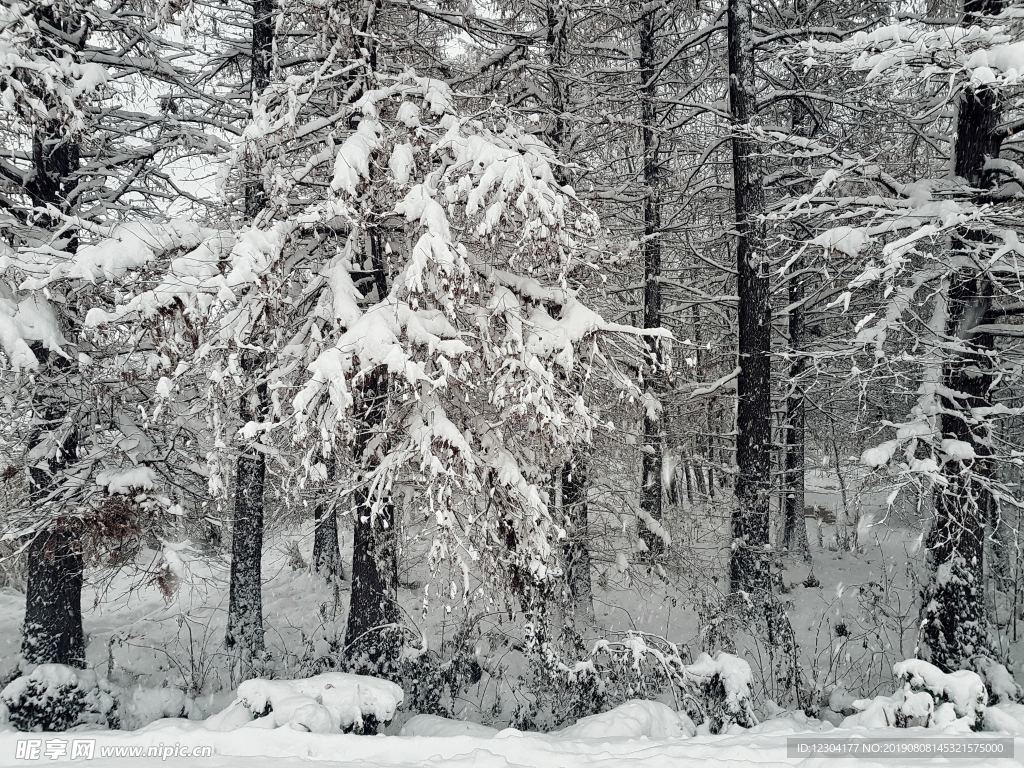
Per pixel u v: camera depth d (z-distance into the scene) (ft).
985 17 23.11
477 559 23.26
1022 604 38.83
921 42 23.15
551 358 24.38
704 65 43.16
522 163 21.94
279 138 24.21
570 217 25.40
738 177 34.14
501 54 35.42
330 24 25.64
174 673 30.66
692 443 51.57
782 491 45.11
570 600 32.07
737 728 18.97
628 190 42.11
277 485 33.27
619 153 48.14
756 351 33.50
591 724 18.24
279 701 17.44
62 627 26.99
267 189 24.75
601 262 29.91
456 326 23.12
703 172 48.57
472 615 27.73
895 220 25.73
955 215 23.18
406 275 20.84
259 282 20.72
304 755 15.26
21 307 22.41
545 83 39.17
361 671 25.68
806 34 35.01
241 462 31.32
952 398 25.90
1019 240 24.39
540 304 26.40
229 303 21.24
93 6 28.32
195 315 20.95
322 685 18.44
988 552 37.58
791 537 50.24
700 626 32.07
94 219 28.99
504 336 24.30
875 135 37.35
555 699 24.57
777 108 44.39
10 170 27.53
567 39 38.09
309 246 26.61
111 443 26.04
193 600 42.22
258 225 23.99
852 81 36.94
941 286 27.58
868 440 46.32
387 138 24.23
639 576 41.16
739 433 34.09
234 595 31.60
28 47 22.94
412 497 25.80
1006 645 33.78
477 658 29.35
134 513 24.45
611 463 43.45
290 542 51.31
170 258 23.47
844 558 51.55
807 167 36.32
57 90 23.08
